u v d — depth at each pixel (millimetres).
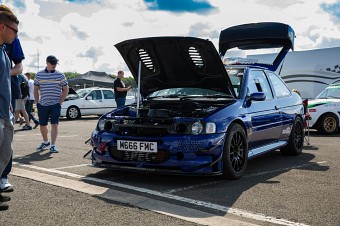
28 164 5375
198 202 3578
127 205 3428
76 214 3186
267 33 8266
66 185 4121
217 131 4238
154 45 5094
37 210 3285
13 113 3848
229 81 5051
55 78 6418
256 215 3209
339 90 10820
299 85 14227
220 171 4266
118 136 4453
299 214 3242
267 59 14789
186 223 2979
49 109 6512
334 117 10164
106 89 17484
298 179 4598
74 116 16500
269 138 5598
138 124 4383
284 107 6094
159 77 5648
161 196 3781
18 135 9250
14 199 3602
